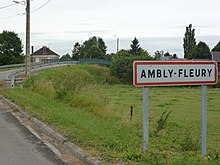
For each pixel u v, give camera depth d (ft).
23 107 58.18
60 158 27.81
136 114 68.08
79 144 30.12
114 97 127.44
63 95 63.77
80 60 269.64
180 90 184.34
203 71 26.03
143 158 24.16
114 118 49.08
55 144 32.86
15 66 215.51
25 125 43.93
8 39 326.65
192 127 57.77
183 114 80.28
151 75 24.79
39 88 86.38
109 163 23.97
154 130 42.32
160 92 170.09
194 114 80.94
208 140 46.26
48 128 38.50
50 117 45.34
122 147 27.86
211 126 60.54
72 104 58.90
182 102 116.16
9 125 43.96
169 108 94.32
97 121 43.24
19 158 27.86
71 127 37.88
